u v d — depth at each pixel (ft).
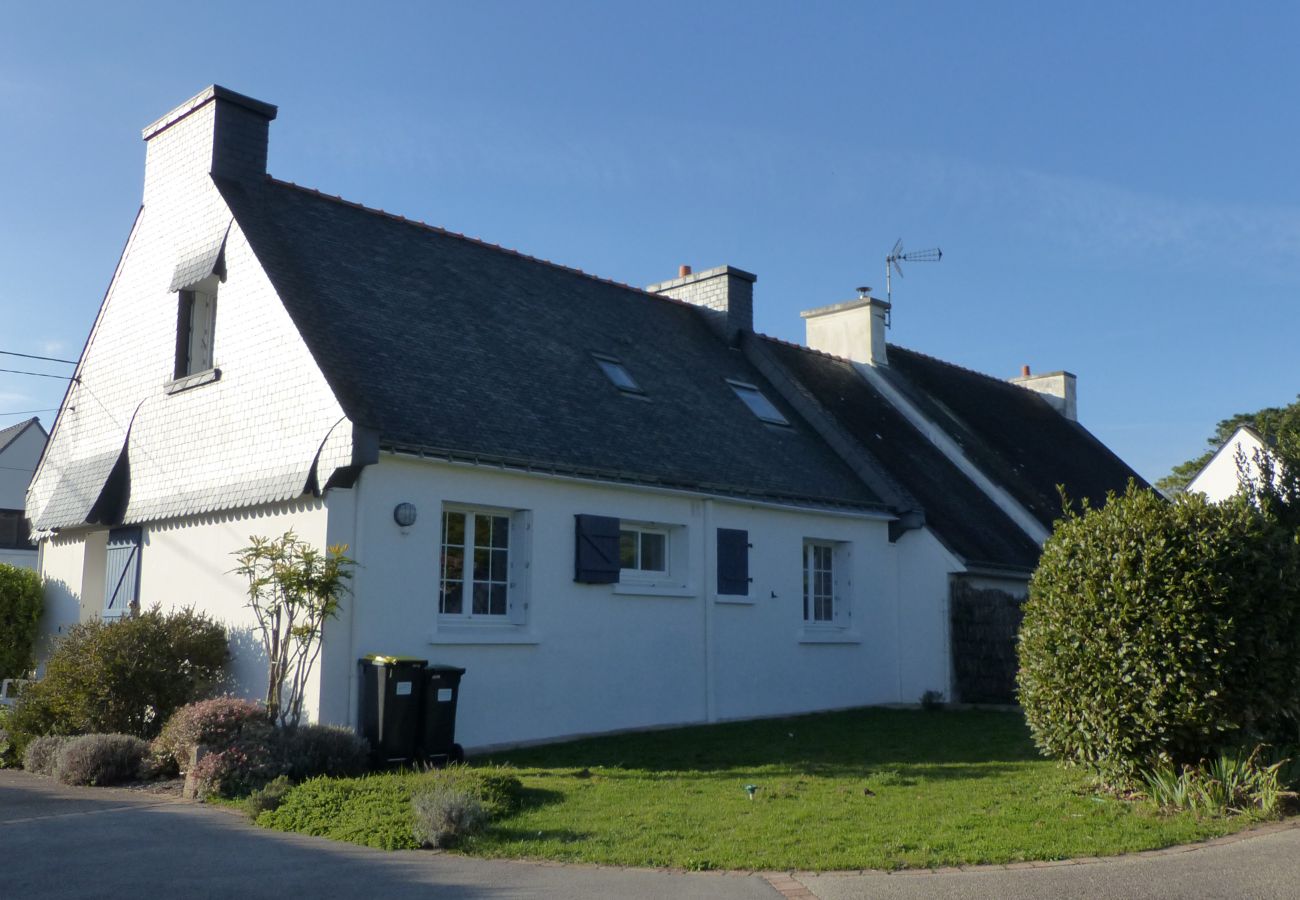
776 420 63.82
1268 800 27.89
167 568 45.93
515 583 44.29
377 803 28.43
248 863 24.31
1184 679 28.94
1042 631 31.91
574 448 46.57
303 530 39.19
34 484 56.59
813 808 29.45
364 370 42.09
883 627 61.67
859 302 82.23
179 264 48.42
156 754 36.11
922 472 69.31
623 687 47.42
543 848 25.20
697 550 51.67
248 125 49.44
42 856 24.98
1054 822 27.50
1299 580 30.17
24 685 41.81
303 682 37.78
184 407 46.78
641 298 68.74
